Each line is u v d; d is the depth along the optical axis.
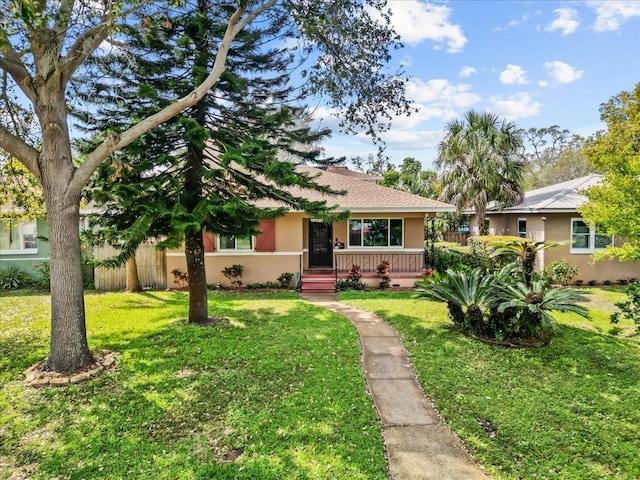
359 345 7.41
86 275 14.40
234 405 4.93
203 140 7.41
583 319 9.34
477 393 5.38
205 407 4.88
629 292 7.14
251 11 7.76
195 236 8.77
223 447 4.03
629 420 4.64
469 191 18.94
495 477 3.61
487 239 16.14
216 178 8.02
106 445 4.07
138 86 7.54
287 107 8.33
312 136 8.98
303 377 5.80
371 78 8.69
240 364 6.33
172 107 6.24
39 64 5.67
